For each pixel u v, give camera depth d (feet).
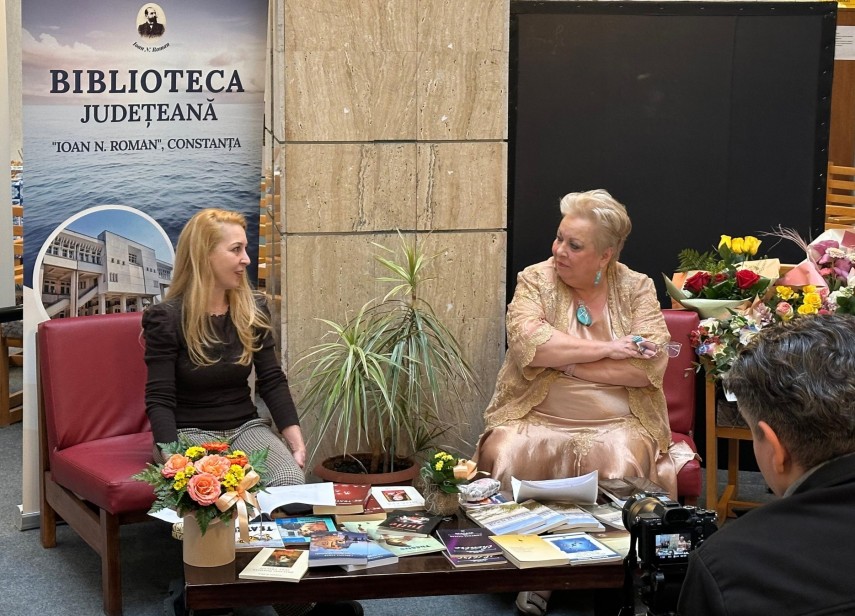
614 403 11.22
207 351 10.62
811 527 3.80
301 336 12.75
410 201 12.84
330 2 12.26
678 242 14.46
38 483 12.57
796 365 4.07
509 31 13.50
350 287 12.84
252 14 13.42
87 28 12.92
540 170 14.14
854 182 18.66
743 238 13.89
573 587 8.08
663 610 5.91
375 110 12.58
